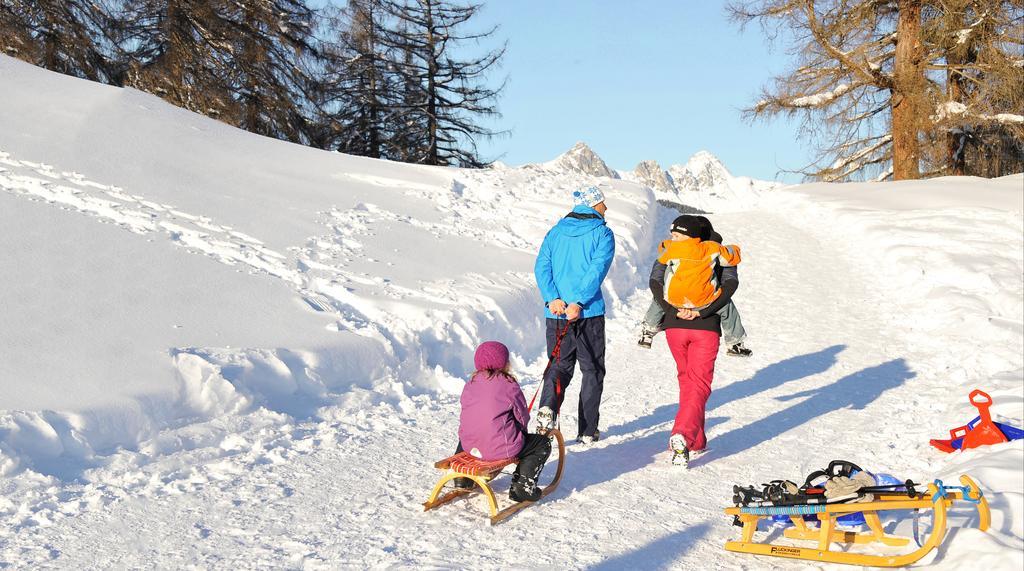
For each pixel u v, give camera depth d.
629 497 5.06
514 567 3.88
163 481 4.78
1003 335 10.52
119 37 32.09
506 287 10.21
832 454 6.07
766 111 33.44
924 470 5.65
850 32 32.22
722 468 5.73
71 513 4.23
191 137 14.93
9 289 6.84
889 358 9.55
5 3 28.81
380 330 7.89
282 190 13.25
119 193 10.80
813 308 12.42
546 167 20.97
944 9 30.28
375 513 4.54
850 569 3.99
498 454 4.57
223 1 34.59
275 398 6.31
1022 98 30.47
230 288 8.10
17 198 9.51
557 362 5.95
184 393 5.72
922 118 30.73
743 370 8.99
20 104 13.95
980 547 3.94
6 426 4.57
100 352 5.93
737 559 4.17
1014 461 5.32
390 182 15.70
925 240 16.23
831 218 20.11
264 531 4.18
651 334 6.08
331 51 39.62
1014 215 18.61
